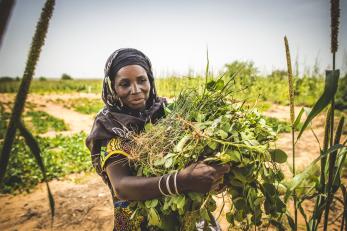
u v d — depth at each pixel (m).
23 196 4.45
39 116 15.22
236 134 1.14
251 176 1.18
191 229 1.18
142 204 1.24
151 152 1.21
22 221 3.65
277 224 1.36
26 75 0.62
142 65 1.43
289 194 1.12
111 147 1.28
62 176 5.30
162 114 1.53
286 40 1.22
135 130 1.37
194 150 1.15
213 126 1.17
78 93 35.34
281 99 13.41
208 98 1.36
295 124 1.28
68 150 7.05
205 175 1.07
